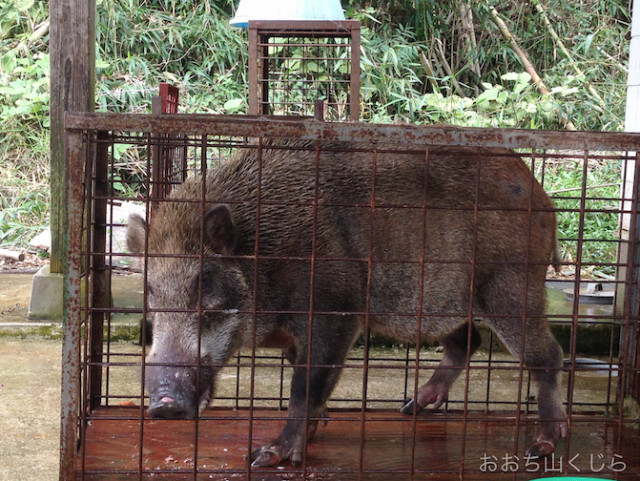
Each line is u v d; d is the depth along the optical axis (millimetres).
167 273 1979
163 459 2006
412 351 2867
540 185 2178
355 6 5414
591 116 5023
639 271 2133
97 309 1868
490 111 4902
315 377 2035
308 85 4512
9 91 4422
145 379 1979
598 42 5504
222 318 2008
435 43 5539
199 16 5156
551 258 2203
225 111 4570
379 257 2086
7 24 4844
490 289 2125
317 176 1827
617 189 3945
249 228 2033
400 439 2131
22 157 4488
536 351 2117
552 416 2090
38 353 2701
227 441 2096
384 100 4957
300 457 2006
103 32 4859
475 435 2162
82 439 1883
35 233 3891
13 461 2068
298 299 2043
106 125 1788
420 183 2096
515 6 5676
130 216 2074
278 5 3008
